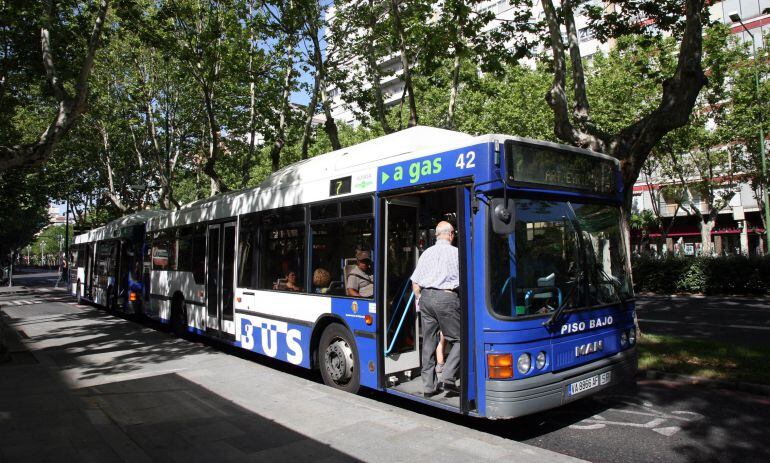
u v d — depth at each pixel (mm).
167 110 21297
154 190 31359
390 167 5812
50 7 9367
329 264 6691
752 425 5352
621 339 5477
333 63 15602
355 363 6211
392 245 5945
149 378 7441
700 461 4453
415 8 11820
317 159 7590
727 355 7949
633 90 21766
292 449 4586
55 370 7840
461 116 25750
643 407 6078
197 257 10750
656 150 23766
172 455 4480
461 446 4574
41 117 24047
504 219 4480
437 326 5258
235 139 22266
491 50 12094
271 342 7855
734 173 25141
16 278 58250
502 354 4445
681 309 16109
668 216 34000
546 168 5035
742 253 21594
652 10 10914
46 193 27500
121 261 16281
